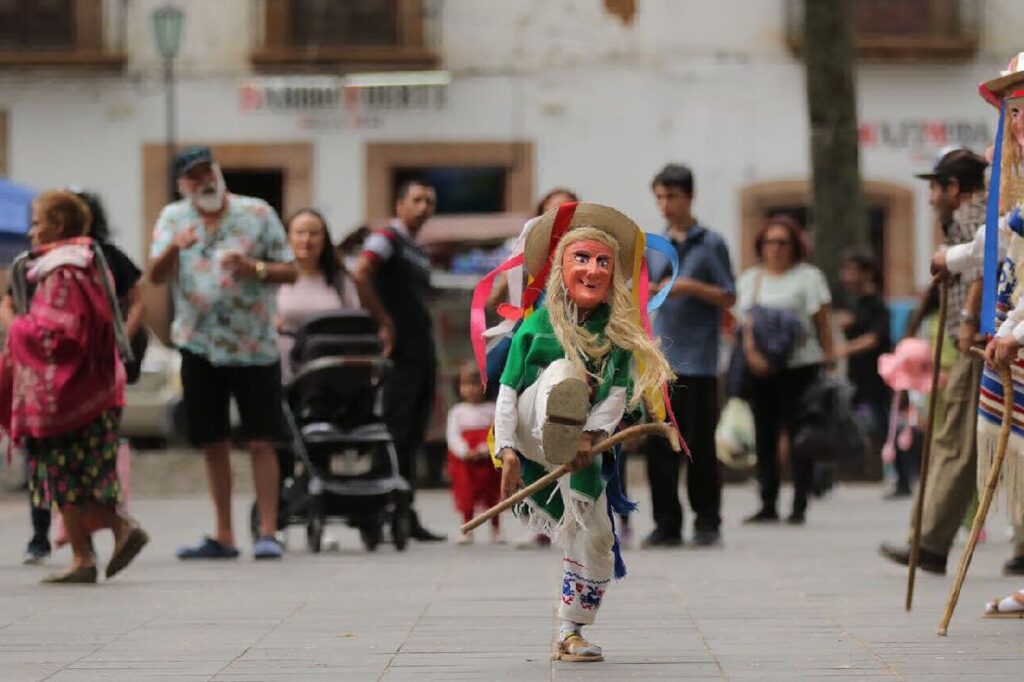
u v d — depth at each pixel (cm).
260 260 2816
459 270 5919
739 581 2384
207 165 2781
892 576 2441
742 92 7288
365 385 2920
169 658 1709
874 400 4553
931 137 7275
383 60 7300
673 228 2955
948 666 1625
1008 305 1939
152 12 7312
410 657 1709
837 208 5600
